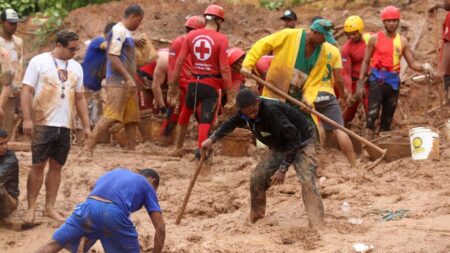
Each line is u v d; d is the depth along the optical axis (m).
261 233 19.34
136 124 27.84
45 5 38.06
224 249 18.08
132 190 16.45
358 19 28.44
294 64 21.84
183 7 36.81
